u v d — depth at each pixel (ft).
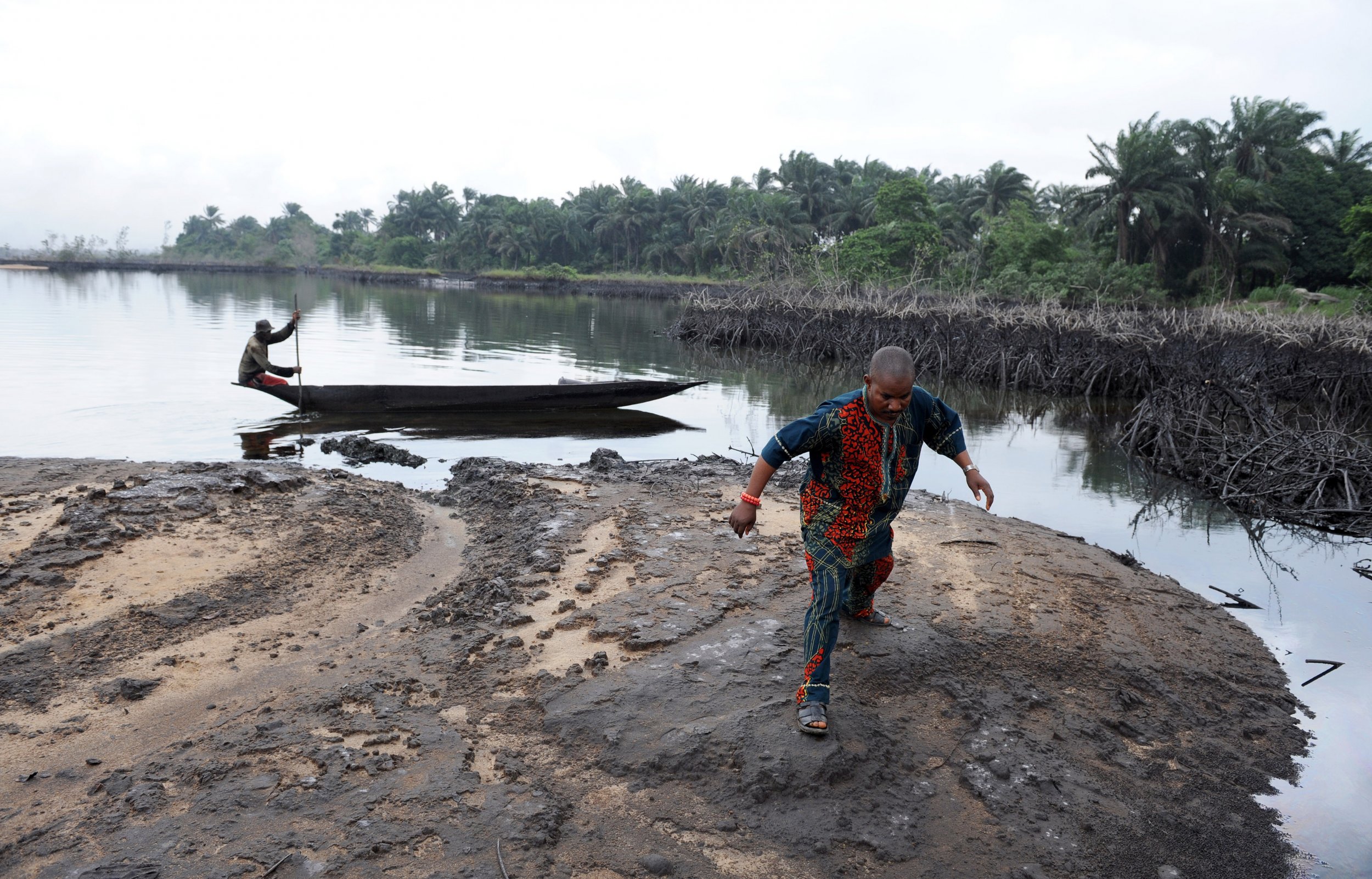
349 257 390.21
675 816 9.11
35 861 8.14
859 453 10.06
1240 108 162.61
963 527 19.66
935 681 11.91
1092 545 20.22
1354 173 172.65
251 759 9.82
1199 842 9.44
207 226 592.19
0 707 11.09
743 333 82.53
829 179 278.46
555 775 9.75
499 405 39.70
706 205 320.70
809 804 9.32
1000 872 8.63
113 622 13.50
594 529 18.02
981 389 58.59
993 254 171.63
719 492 21.75
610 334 88.99
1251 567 20.58
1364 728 12.16
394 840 8.46
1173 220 155.02
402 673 12.02
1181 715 12.01
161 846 8.34
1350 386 49.42
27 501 18.04
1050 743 10.94
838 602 10.37
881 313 74.95
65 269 262.67
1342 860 9.30
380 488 22.59
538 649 12.63
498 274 288.30
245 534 17.52
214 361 51.24
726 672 11.73
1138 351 54.95
